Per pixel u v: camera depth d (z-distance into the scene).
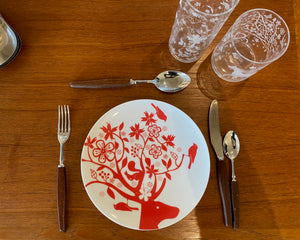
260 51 0.64
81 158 0.51
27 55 0.60
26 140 0.55
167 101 0.60
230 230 0.52
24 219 0.50
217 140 0.56
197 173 0.53
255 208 0.53
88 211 0.51
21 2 0.64
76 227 0.50
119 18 0.65
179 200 0.51
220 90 0.61
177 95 0.60
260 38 0.62
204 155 0.54
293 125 0.59
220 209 0.53
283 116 0.60
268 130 0.59
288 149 0.58
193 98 0.60
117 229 0.51
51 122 0.56
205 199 0.53
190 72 0.63
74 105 0.58
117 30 0.64
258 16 0.57
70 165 0.54
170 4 0.67
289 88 0.62
